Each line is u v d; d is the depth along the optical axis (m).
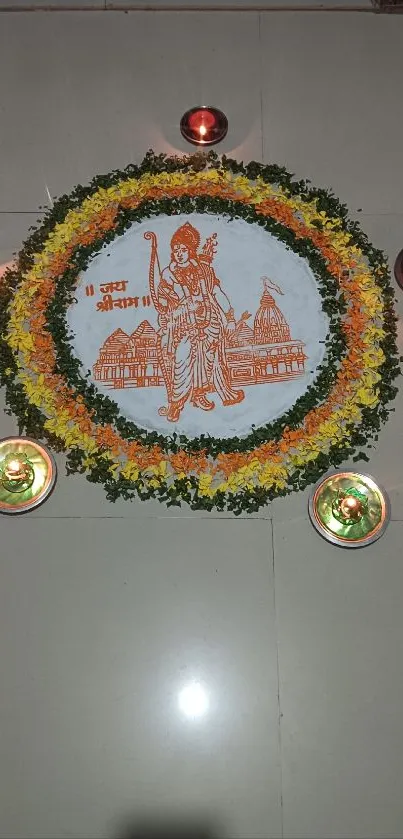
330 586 2.57
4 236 2.95
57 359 2.77
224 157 3.07
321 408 2.73
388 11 3.34
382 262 2.91
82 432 2.68
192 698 2.45
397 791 2.38
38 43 3.28
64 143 3.11
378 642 2.52
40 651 2.49
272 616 2.54
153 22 3.32
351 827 2.34
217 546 2.61
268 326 2.83
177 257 2.91
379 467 2.70
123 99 3.19
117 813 2.34
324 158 3.09
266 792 2.37
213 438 2.69
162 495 2.64
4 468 2.62
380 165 3.09
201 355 2.79
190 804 2.35
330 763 2.40
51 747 2.40
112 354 2.79
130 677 2.47
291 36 3.32
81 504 2.64
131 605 2.54
